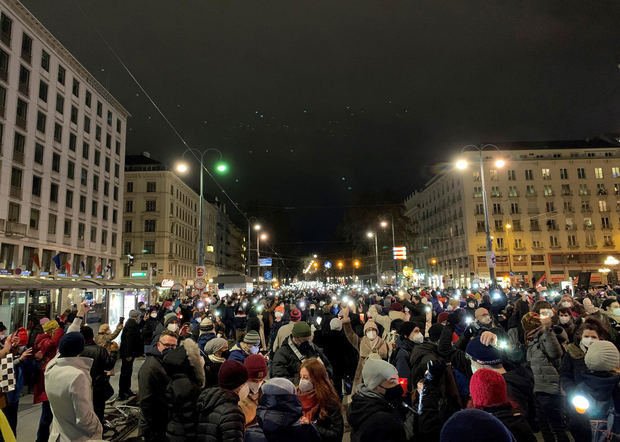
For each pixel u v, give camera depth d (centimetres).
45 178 4150
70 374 405
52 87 4291
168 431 395
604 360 466
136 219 6712
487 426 194
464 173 6938
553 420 551
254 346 687
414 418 372
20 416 863
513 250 6706
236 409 363
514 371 510
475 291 2588
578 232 6756
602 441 462
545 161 6912
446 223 7731
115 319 1797
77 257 4659
